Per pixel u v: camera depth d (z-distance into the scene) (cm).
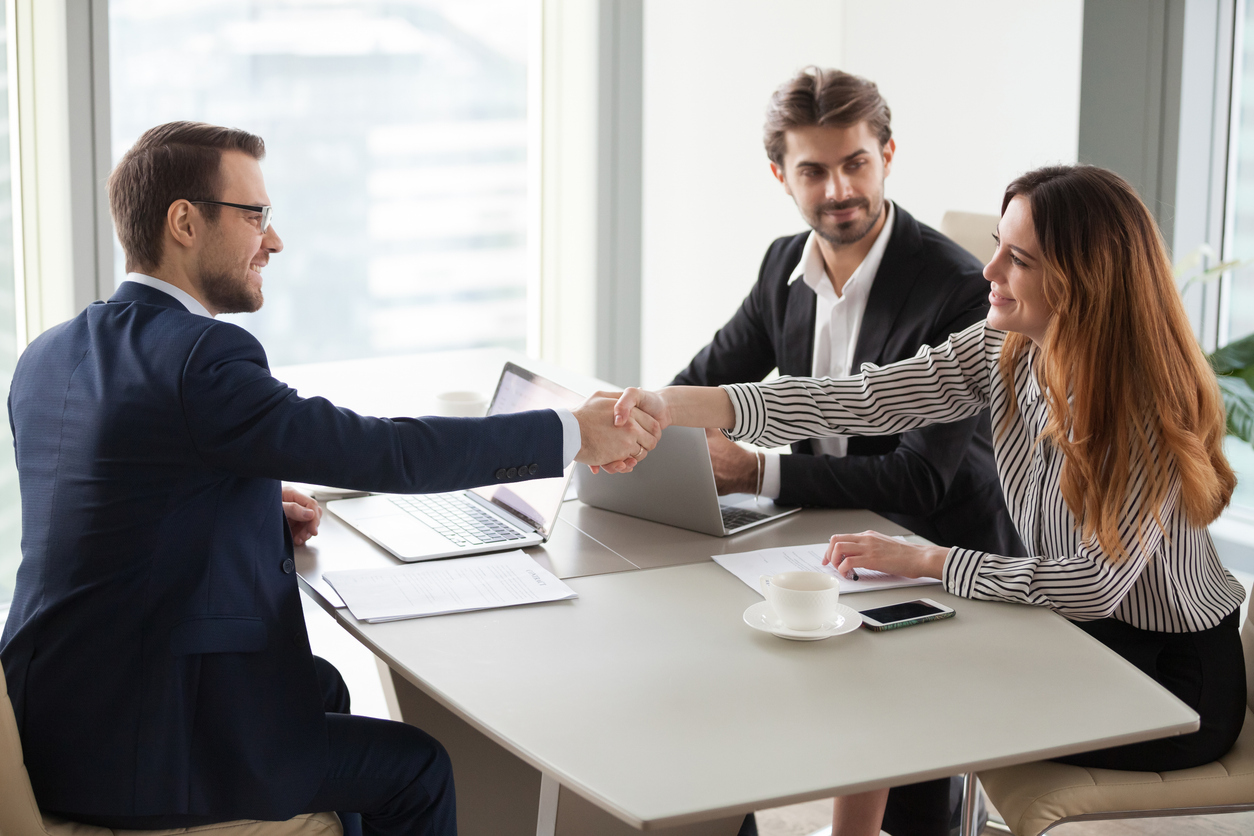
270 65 349
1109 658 142
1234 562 334
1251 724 168
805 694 131
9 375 308
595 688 132
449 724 199
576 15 381
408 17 367
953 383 186
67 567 138
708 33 393
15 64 295
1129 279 157
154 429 136
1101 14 326
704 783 112
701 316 416
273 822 147
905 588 163
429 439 150
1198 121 331
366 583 162
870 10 403
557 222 396
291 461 139
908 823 202
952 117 374
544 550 179
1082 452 157
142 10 326
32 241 304
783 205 422
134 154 150
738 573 168
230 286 154
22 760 133
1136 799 154
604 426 171
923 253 226
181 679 137
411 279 385
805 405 190
